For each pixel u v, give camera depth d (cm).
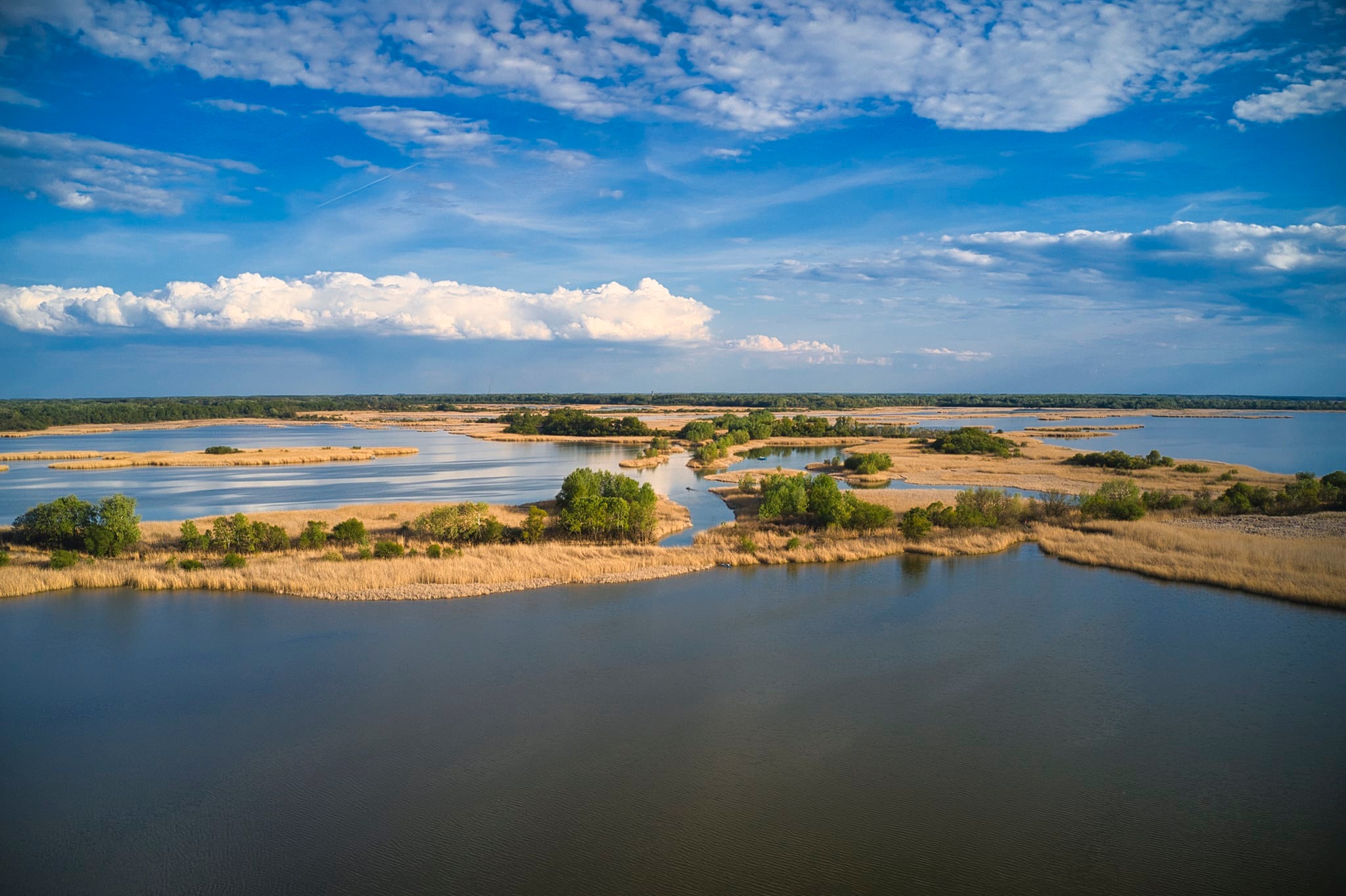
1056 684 3381
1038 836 2281
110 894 2038
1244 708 3136
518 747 2812
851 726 2983
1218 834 2294
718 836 2278
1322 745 2833
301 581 4750
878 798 2484
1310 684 3372
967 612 4394
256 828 2322
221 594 4672
